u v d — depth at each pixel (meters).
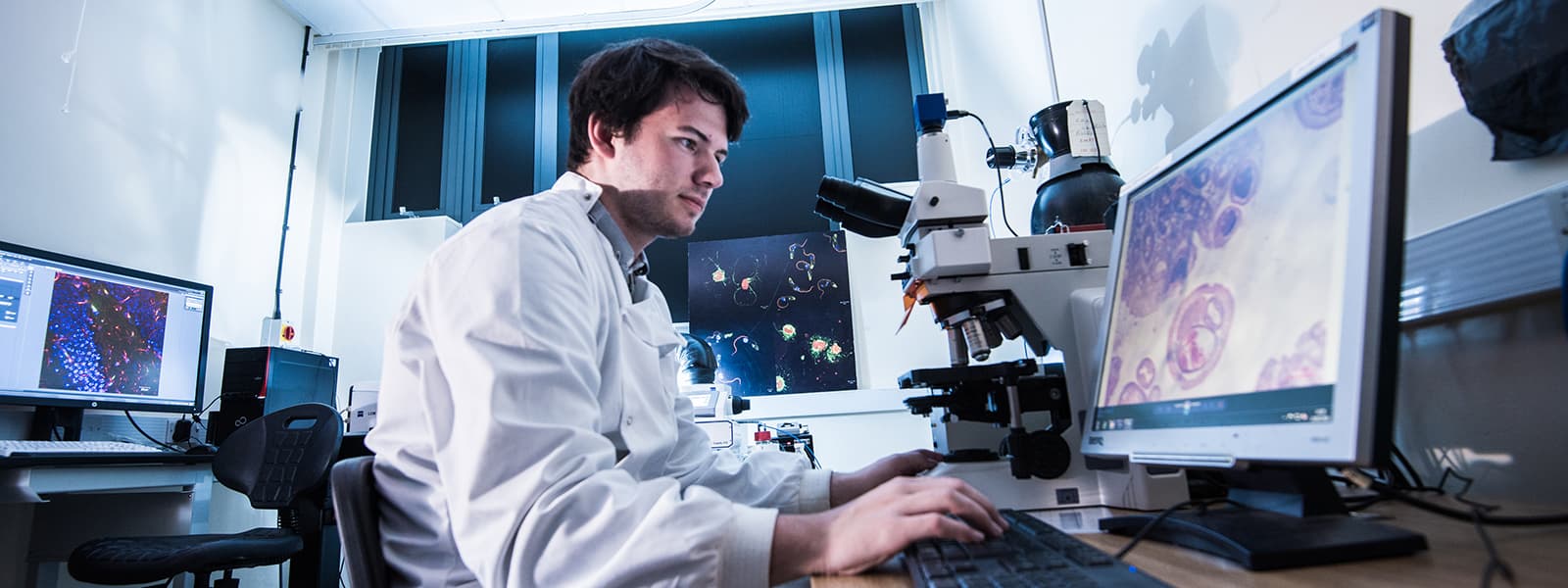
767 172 4.06
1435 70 1.01
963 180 3.62
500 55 4.32
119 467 2.12
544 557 0.62
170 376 2.64
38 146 2.59
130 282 2.55
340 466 0.82
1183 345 0.70
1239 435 0.59
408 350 0.85
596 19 3.98
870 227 1.31
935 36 4.08
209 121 3.30
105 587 2.47
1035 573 0.51
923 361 3.64
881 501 0.64
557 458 0.66
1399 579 0.47
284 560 2.05
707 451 1.20
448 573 0.79
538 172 4.08
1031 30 2.63
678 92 1.10
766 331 3.73
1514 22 0.86
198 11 3.29
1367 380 0.47
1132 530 0.74
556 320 0.76
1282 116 0.62
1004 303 1.16
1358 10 1.11
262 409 2.69
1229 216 0.67
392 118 4.23
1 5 2.52
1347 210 0.52
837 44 4.21
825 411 3.53
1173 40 1.67
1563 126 0.82
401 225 3.83
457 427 0.70
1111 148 2.00
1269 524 0.62
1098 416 0.86
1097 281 1.15
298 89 3.88
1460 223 0.88
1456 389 0.94
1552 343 0.81
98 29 2.84
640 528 0.61
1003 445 1.12
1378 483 0.75
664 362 1.19
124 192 2.89
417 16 3.92
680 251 3.98
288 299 3.63
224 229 3.32
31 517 2.41
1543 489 0.82
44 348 2.27
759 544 0.60
